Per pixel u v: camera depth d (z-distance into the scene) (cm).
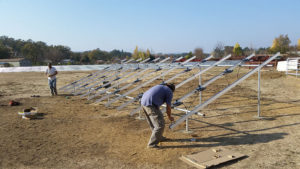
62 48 9075
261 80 1603
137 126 667
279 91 1214
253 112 794
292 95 1102
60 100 1106
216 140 538
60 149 499
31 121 727
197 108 572
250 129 611
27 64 7562
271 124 648
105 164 425
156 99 481
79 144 529
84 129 643
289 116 727
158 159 442
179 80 1778
